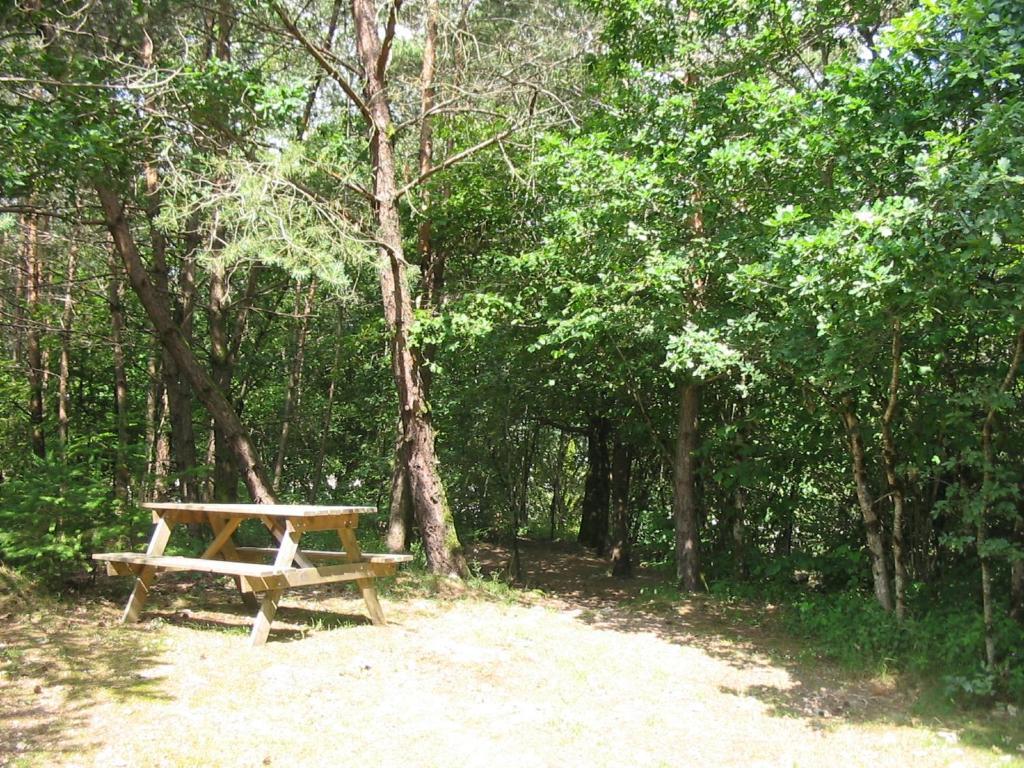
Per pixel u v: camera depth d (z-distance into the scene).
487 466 12.99
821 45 9.25
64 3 8.03
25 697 4.91
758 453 10.42
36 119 7.03
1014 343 7.20
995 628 6.35
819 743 4.98
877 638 7.22
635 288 8.92
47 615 6.89
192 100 8.70
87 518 7.56
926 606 8.10
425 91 12.12
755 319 7.66
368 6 11.06
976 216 5.25
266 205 7.71
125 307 13.73
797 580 11.18
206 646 6.27
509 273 11.30
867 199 7.44
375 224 10.77
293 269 7.60
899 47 6.55
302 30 11.88
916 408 8.24
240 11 10.24
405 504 13.09
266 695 5.18
